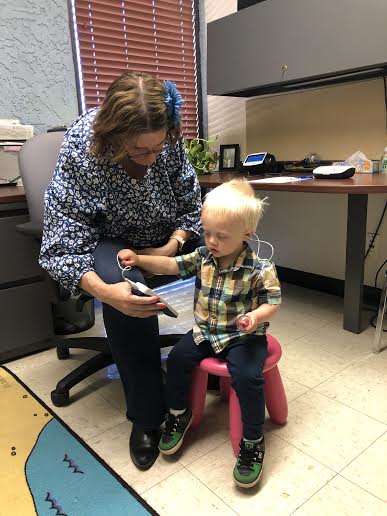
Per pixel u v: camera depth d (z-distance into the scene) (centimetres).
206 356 112
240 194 106
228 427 125
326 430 120
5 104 196
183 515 95
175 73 276
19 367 165
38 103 205
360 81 193
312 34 173
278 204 246
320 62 173
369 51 157
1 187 184
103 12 237
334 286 229
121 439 122
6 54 192
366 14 155
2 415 134
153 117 93
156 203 122
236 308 109
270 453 112
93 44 238
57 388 139
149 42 258
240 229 104
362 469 105
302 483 102
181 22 270
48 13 201
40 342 176
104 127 95
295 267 246
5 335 167
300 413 128
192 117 291
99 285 103
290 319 197
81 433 125
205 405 135
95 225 119
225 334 110
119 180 112
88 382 152
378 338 161
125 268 107
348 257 176
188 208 133
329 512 94
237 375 103
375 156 195
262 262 110
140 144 95
